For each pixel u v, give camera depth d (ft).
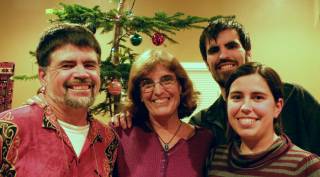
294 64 14.40
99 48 5.85
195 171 6.29
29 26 15.10
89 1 14.87
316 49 14.34
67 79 5.47
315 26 14.37
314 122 7.09
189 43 14.60
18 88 14.98
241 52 7.57
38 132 5.40
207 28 7.84
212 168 5.80
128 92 6.84
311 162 5.02
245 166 5.36
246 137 5.46
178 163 6.32
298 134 7.11
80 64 5.55
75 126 5.76
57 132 5.48
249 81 5.45
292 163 5.09
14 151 5.22
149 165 6.31
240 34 7.64
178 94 6.70
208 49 7.78
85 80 5.53
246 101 5.43
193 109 6.99
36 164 5.22
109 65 8.04
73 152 5.51
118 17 8.07
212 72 7.81
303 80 14.35
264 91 5.40
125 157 6.42
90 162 5.69
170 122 6.70
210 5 14.65
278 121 5.82
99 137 5.98
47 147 5.36
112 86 7.92
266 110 5.39
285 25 14.46
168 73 6.56
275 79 5.51
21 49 15.07
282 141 5.39
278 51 14.47
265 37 14.52
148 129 6.65
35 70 14.93
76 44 5.55
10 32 15.15
